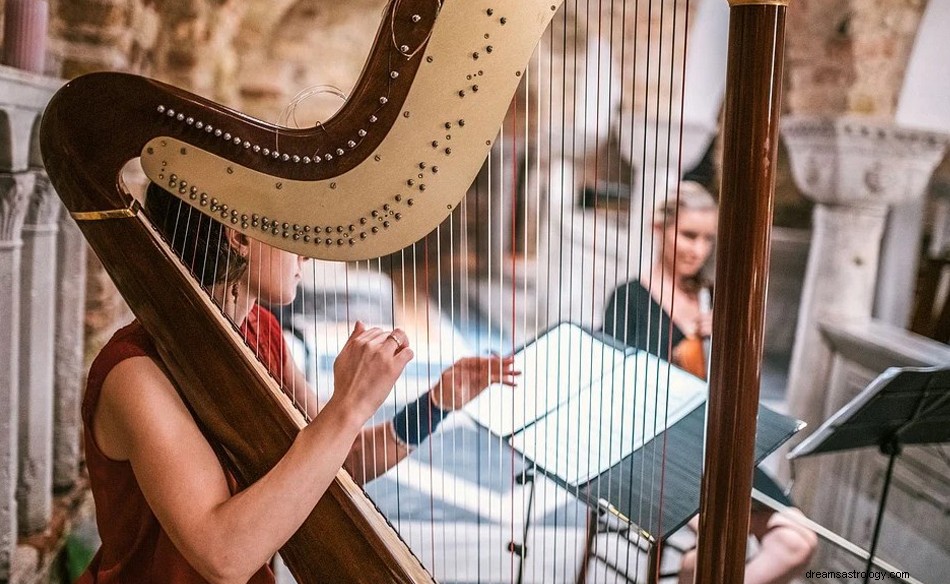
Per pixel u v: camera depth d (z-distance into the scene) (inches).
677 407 76.2
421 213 45.6
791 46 151.3
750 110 41.3
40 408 96.3
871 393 79.2
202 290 47.6
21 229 90.7
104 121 45.1
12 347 84.5
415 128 44.6
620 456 63.0
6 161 80.0
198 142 44.6
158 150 44.8
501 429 73.1
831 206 153.2
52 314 96.4
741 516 44.6
